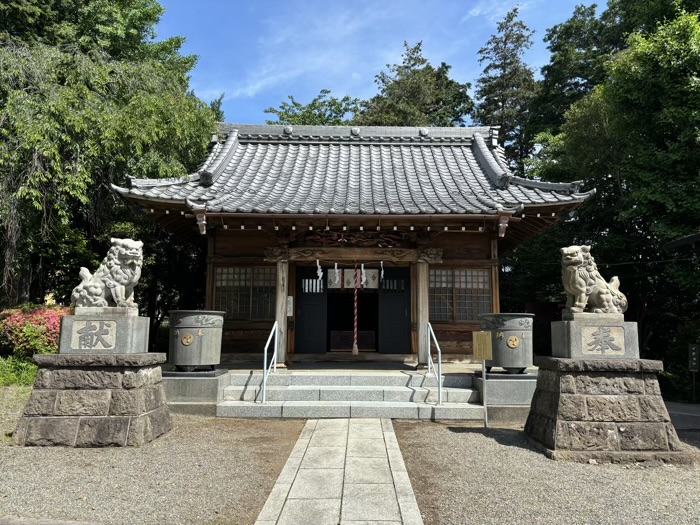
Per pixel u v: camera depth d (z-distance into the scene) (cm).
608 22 2272
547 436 555
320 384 838
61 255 1258
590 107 1473
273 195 973
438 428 681
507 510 393
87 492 425
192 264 1647
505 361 769
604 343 563
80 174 1010
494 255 1083
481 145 1265
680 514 388
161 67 1300
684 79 1070
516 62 2825
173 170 1184
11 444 565
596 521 374
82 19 1389
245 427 680
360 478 461
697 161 1109
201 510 391
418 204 911
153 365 638
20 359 966
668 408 934
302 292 1105
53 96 997
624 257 1434
